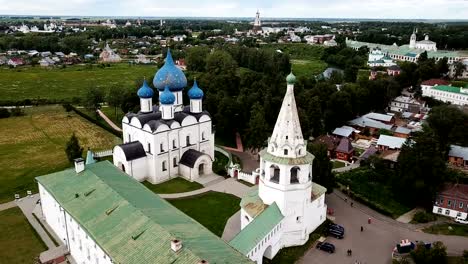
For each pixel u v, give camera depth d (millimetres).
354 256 63156
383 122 134875
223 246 48469
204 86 142375
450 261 63031
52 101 167625
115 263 45625
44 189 67250
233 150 111812
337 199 82875
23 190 84812
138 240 47625
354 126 131375
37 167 98688
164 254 44312
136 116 90062
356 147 116688
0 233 67062
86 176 65250
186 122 91312
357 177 92188
